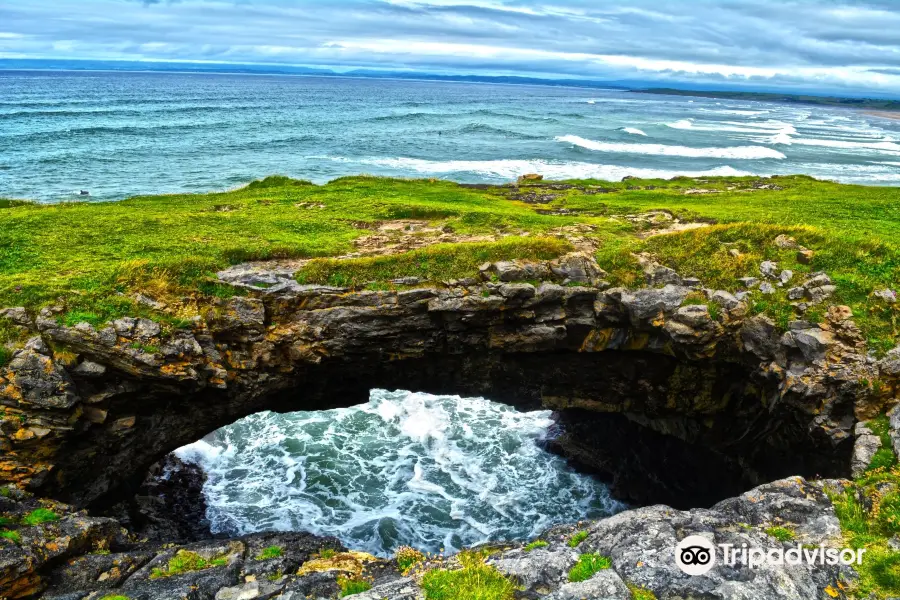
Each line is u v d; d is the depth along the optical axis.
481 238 28.09
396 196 39.75
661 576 12.65
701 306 21.95
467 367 25.62
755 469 23.83
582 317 23.66
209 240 27.09
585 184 48.06
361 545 23.42
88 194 54.84
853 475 17.17
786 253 23.91
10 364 17.55
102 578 14.57
